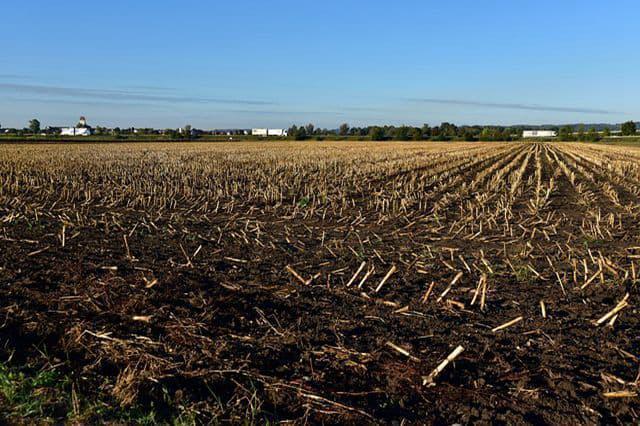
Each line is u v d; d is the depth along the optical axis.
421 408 4.77
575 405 4.78
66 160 34.59
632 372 5.38
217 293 7.63
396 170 29.23
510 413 4.65
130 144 74.94
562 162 35.88
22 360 5.47
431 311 7.04
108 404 4.65
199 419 4.51
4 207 15.59
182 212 15.25
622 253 10.32
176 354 5.72
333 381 5.20
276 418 4.58
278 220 14.12
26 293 7.46
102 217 14.05
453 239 11.73
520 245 11.03
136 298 7.24
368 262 9.55
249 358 5.65
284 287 7.92
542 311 6.85
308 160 36.28
